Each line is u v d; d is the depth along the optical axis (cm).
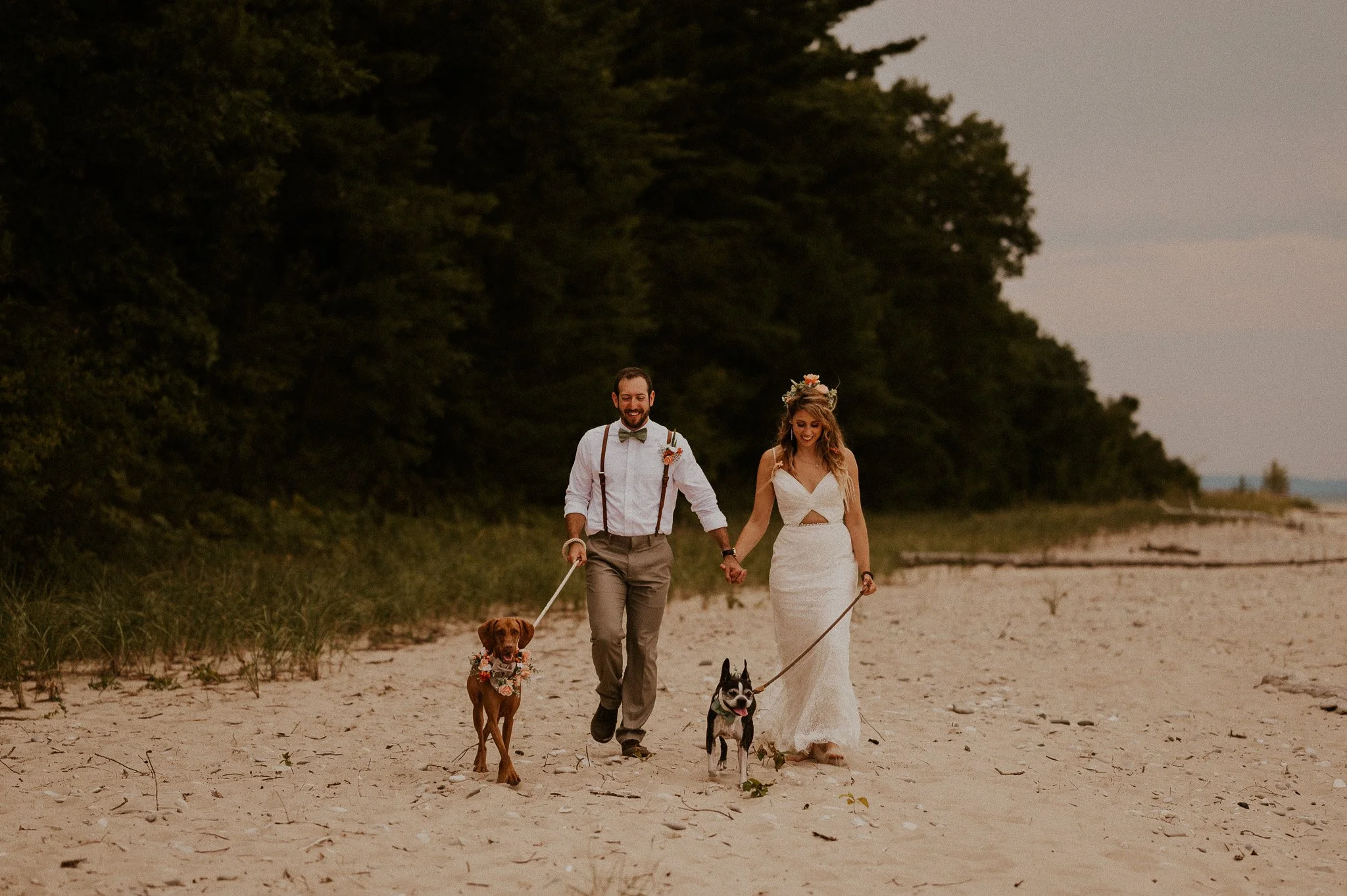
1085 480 6278
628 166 2639
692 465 659
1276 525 3550
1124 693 892
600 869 466
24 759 633
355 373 1966
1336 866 509
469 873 461
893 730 741
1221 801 607
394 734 711
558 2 2302
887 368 4394
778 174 3453
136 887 437
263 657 962
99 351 1408
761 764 644
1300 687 893
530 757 655
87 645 948
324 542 1688
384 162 1939
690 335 3334
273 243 1905
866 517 3672
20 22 1241
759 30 3344
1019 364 6112
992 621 1279
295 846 488
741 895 446
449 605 1279
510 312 2388
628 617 649
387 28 2014
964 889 461
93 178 1402
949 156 5228
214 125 1367
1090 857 505
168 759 639
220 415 1741
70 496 1295
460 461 2350
